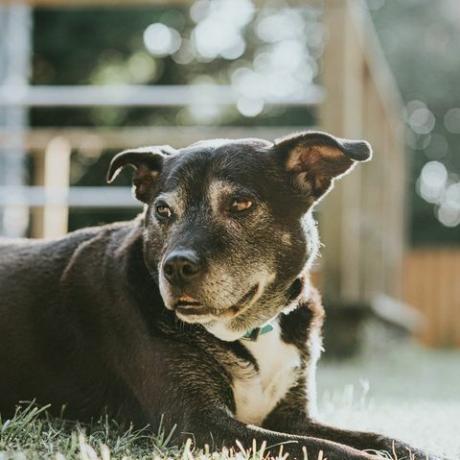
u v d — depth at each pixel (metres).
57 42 5.00
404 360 2.77
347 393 1.47
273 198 1.15
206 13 6.01
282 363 1.18
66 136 2.63
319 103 2.32
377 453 1.08
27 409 1.13
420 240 6.82
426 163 6.98
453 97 6.87
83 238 1.28
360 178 2.71
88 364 1.20
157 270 1.14
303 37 6.70
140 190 1.24
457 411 1.49
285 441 1.03
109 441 1.08
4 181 3.17
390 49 6.80
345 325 2.37
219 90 2.76
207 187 1.13
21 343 1.23
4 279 1.27
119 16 5.08
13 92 2.79
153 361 1.14
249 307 1.14
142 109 5.15
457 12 6.94
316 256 1.21
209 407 1.11
